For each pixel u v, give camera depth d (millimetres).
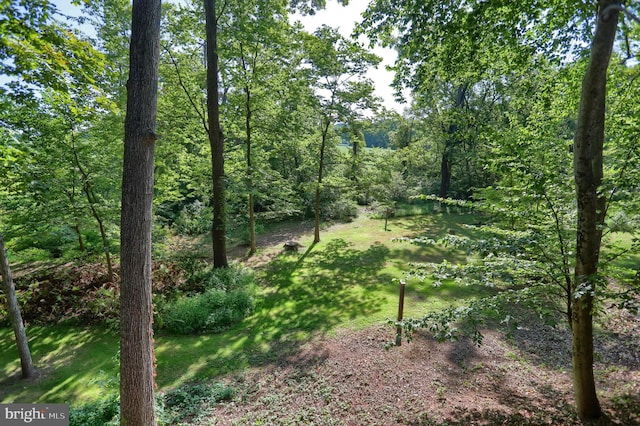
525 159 3984
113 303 8070
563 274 3691
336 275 10312
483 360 5570
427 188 22812
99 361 6375
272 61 11086
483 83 16797
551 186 3879
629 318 6547
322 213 18547
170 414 4578
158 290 8906
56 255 11305
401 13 4977
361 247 13250
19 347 5867
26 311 8148
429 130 20625
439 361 5594
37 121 6910
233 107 11531
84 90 5164
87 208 8016
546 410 4117
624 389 4418
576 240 3568
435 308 7703
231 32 9531
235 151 13516
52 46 4023
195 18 10023
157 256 9109
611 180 3459
